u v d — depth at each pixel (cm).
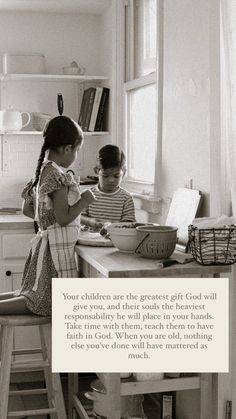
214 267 240
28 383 380
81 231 325
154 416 324
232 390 256
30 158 447
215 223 246
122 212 352
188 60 298
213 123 268
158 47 338
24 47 443
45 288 277
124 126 416
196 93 289
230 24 244
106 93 430
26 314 278
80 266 306
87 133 428
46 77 421
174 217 297
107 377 249
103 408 281
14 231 380
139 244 254
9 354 273
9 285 382
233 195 245
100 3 420
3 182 444
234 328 256
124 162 352
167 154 329
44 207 281
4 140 443
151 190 367
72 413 324
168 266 239
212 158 269
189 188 297
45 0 410
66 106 450
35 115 429
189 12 296
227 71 245
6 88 442
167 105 328
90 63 454
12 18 440
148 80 365
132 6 405
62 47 448
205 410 252
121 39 414
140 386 244
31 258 288
